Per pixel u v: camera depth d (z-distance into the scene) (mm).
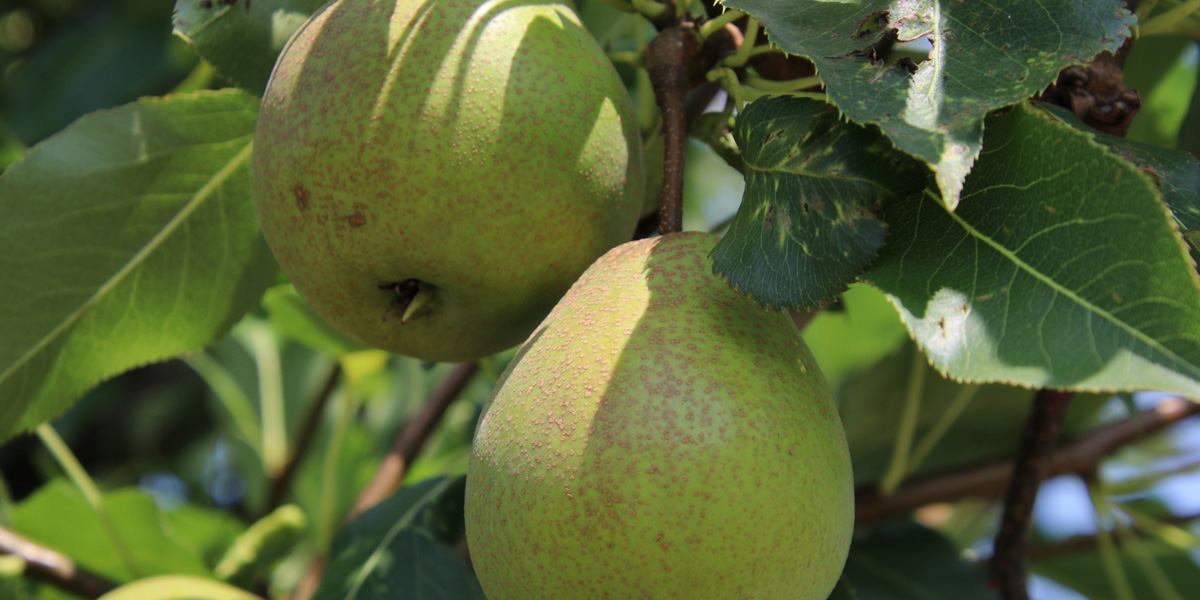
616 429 404
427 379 840
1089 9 410
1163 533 597
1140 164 431
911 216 418
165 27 963
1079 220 397
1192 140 539
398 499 548
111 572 624
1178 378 379
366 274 449
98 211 526
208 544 686
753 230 421
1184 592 629
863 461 597
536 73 438
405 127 430
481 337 468
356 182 433
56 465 848
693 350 411
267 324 826
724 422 404
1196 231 423
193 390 1047
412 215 434
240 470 1049
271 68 492
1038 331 395
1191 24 492
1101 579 648
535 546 407
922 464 603
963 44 411
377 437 850
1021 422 590
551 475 406
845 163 415
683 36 462
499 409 419
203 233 536
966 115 399
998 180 410
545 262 446
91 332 537
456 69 433
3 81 1046
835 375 721
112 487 1007
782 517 404
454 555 528
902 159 411
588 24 580
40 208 521
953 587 569
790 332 426
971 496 589
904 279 412
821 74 409
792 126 423
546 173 437
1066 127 401
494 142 432
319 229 442
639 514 400
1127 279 389
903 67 409
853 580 571
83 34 980
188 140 525
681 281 423
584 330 418
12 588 588
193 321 544
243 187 534
